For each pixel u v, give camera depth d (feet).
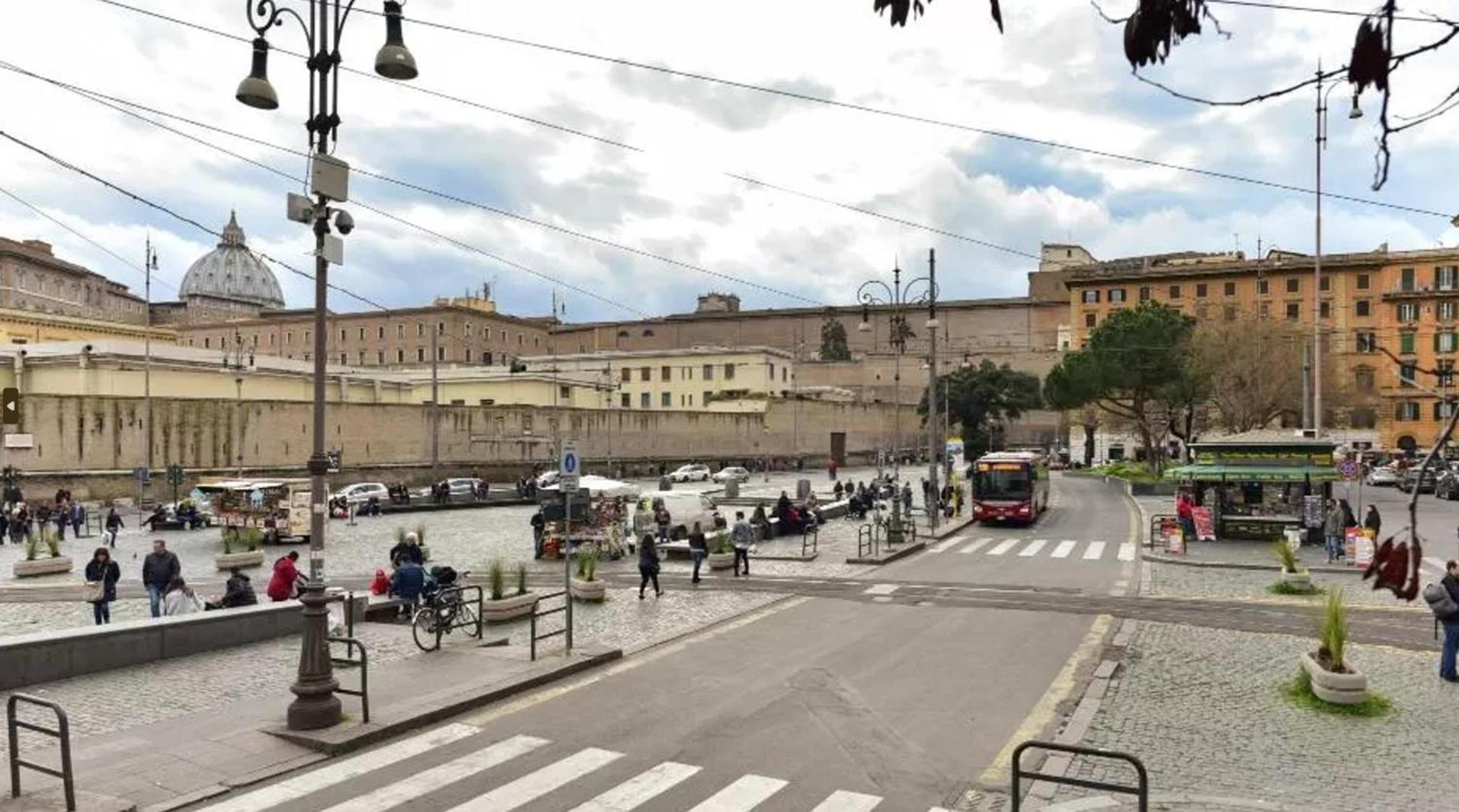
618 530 97.30
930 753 35.35
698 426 284.41
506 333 407.23
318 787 31.24
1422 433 280.51
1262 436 112.78
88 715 38.83
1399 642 55.01
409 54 36.17
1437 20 8.00
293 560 62.44
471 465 222.28
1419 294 286.46
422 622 54.13
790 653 52.54
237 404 181.68
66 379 191.11
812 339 424.87
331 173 37.45
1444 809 29.07
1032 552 101.40
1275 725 38.50
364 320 383.86
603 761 34.19
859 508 143.13
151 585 60.75
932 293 121.29
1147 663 49.75
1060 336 392.68
